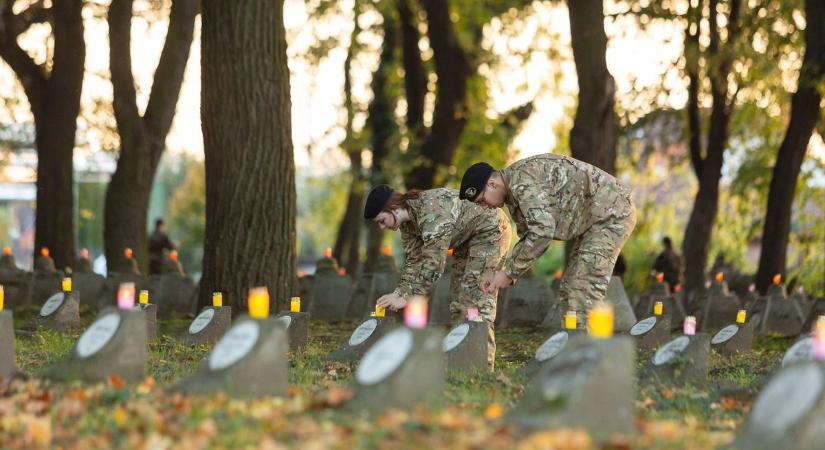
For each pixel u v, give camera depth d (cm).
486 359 1075
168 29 2641
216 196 1656
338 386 944
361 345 1213
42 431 670
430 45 3234
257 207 1645
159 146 2648
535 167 1054
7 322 885
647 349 1438
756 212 3212
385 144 3781
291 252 1670
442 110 3231
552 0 3369
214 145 1652
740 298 2714
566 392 645
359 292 2136
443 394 805
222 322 1400
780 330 2108
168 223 7356
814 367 608
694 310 2223
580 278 1068
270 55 1652
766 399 622
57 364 845
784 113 3016
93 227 5806
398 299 1112
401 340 717
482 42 3541
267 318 776
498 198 1052
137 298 2239
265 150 1647
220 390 749
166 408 724
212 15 1644
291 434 636
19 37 2892
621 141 3291
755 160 3136
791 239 3119
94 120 3161
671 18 2872
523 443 590
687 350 996
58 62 2628
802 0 2719
